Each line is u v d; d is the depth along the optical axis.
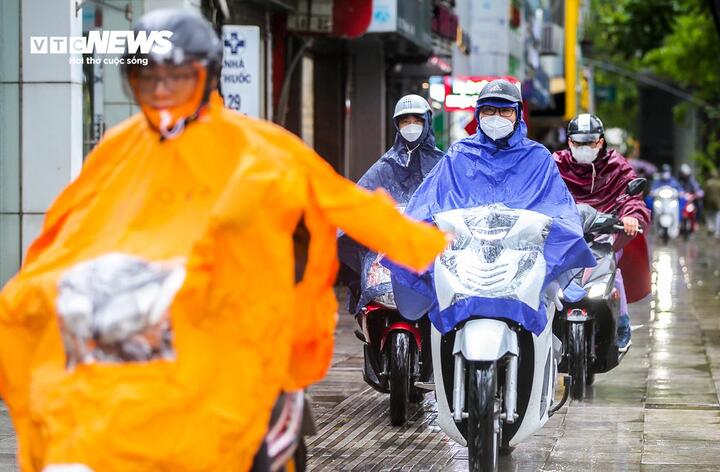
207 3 21.48
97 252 5.89
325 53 33.47
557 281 10.39
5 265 16.75
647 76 100.00
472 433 9.73
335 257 6.32
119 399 5.57
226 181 5.95
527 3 48.56
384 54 35.34
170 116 6.00
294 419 6.45
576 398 14.96
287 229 5.94
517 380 10.38
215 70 6.11
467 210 10.39
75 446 5.52
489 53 40.72
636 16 39.72
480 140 10.71
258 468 6.22
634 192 14.44
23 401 6.01
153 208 5.94
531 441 12.87
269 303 5.86
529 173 10.59
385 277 13.27
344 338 21.55
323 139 33.69
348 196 6.18
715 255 46.16
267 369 5.88
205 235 5.78
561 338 14.28
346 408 14.77
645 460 12.00
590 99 81.62
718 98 62.81
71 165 16.61
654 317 25.11
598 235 14.16
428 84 39.97
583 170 15.56
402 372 13.33
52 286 5.82
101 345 5.67
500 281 9.86
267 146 6.00
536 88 50.72
